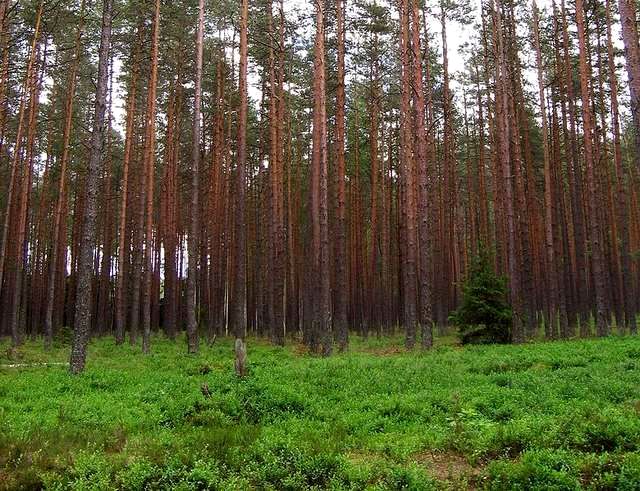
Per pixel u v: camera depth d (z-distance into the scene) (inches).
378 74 1304.1
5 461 298.0
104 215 1683.1
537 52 1099.3
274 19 1112.2
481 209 1525.6
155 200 1726.1
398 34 1135.6
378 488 259.4
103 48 701.9
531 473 261.9
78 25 1135.0
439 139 1635.1
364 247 1571.1
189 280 908.0
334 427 367.9
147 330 970.1
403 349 939.3
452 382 508.1
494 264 1439.5
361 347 1066.7
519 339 921.5
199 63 945.5
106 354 962.1
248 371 545.0
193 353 892.6
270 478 279.3
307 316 1267.2
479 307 940.0
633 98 487.8
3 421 381.7
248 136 1453.0
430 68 1321.4
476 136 1670.8
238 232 840.3
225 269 1445.6
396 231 1731.1
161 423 396.2
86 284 654.5
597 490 249.0
